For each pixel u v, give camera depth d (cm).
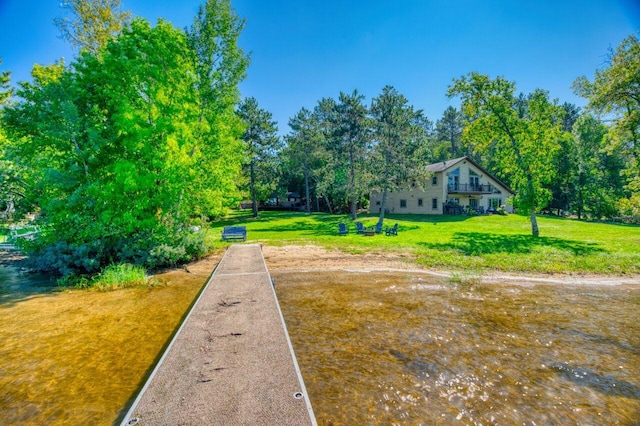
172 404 362
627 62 1827
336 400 419
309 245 1744
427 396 432
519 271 1176
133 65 1312
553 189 4466
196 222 1603
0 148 1391
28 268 1259
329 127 3659
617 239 1933
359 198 3528
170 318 722
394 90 2614
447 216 3575
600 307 803
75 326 675
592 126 4022
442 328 664
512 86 2153
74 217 1151
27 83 1219
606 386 462
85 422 377
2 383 460
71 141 1221
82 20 2109
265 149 4194
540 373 495
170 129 1299
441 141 7062
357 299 856
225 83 1803
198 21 1742
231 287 875
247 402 367
